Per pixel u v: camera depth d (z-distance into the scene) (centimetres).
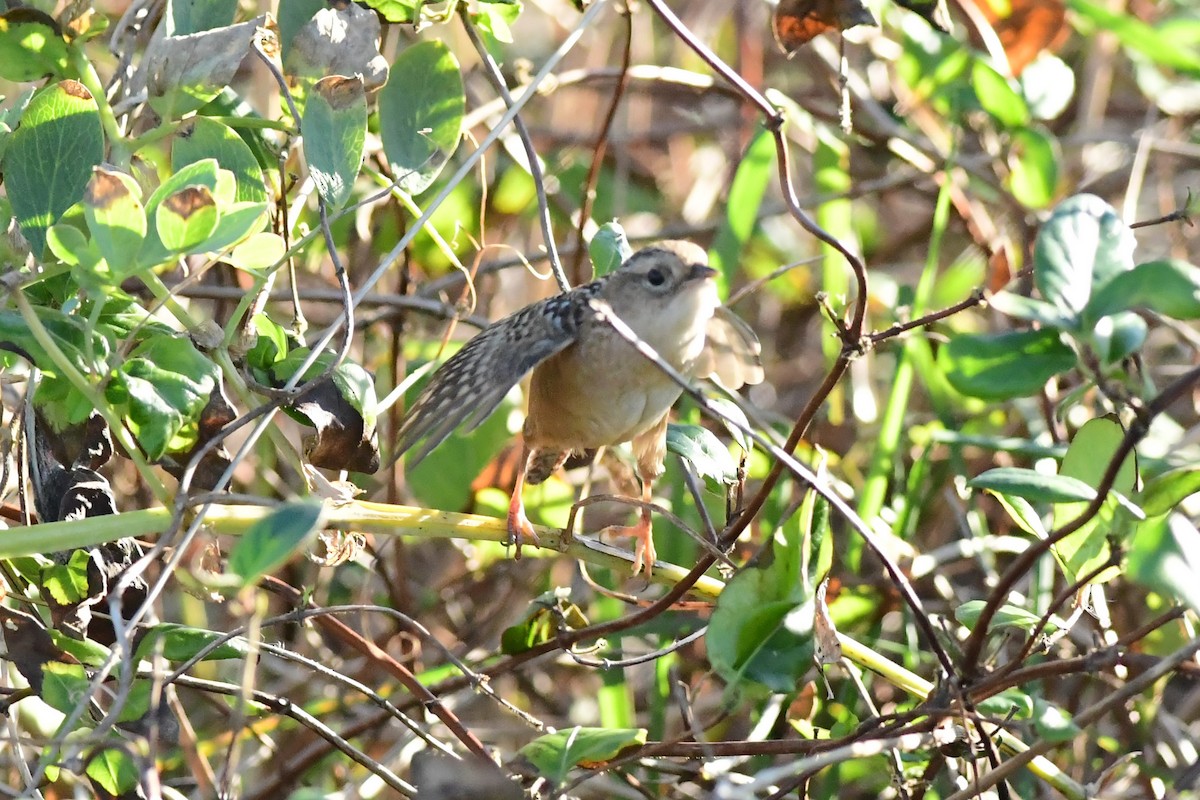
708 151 1441
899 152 1222
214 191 617
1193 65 1029
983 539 960
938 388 1049
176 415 673
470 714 984
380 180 890
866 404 1100
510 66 1339
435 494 1012
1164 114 1355
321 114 720
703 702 1008
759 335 1330
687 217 1382
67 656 720
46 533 665
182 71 727
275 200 870
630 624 751
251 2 1055
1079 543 695
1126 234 594
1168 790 773
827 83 1289
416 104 802
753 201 1012
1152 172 1303
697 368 948
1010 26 1095
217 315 1017
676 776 872
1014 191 1107
